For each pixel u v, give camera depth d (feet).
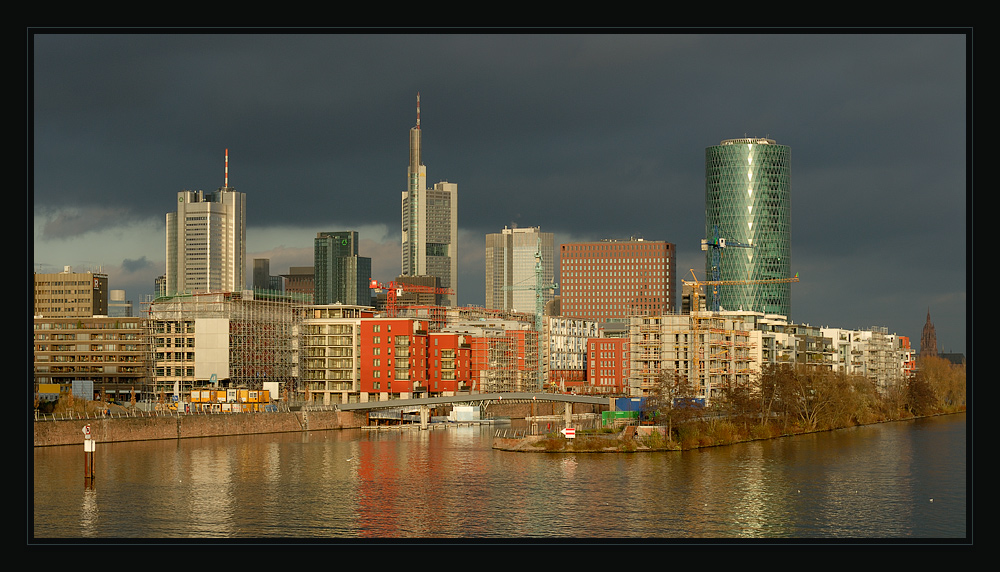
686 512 614.75
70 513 611.88
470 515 607.37
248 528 572.10
